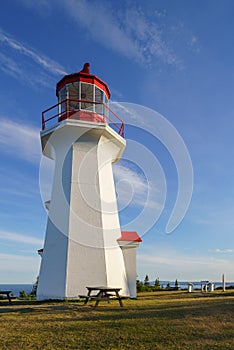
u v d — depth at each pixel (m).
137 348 6.43
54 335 7.23
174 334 7.29
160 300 14.00
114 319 8.66
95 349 6.36
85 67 16.72
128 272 16.47
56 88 17.05
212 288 23.86
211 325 8.01
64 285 13.45
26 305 12.31
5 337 7.11
